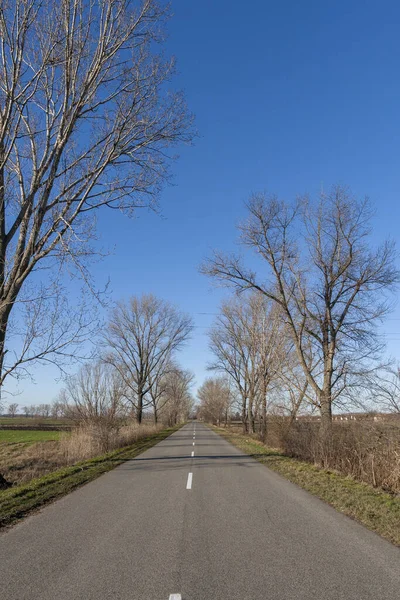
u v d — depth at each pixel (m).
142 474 14.16
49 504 9.28
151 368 51.19
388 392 15.34
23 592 4.50
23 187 14.74
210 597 4.38
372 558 5.59
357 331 21.72
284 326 28.50
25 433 45.22
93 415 24.09
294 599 4.32
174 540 6.45
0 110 13.51
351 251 21.61
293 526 7.31
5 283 13.59
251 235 24.12
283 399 27.92
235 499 9.77
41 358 13.08
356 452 13.82
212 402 81.62
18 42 13.34
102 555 5.73
